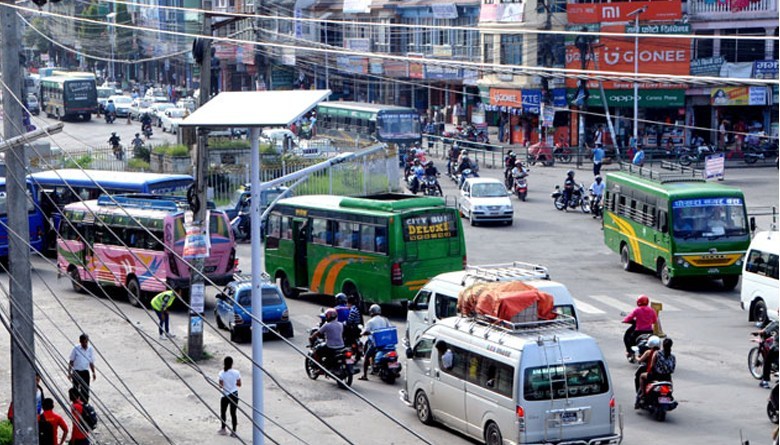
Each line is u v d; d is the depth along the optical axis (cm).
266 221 5825
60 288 5991
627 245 6159
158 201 5541
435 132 11738
